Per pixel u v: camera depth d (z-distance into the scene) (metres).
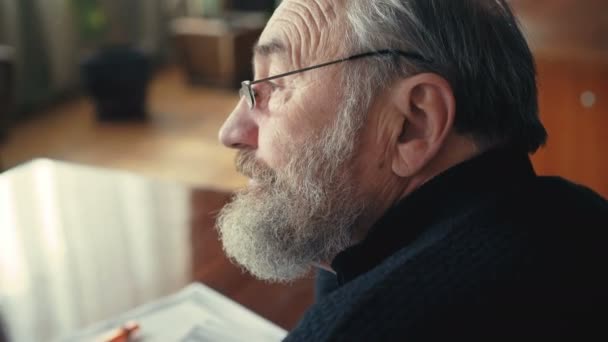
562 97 1.91
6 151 3.56
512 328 0.54
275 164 0.72
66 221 1.28
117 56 4.09
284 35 0.69
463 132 0.66
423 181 0.68
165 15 5.44
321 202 0.70
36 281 1.07
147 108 4.30
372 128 0.66
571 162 1.98
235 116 0.75
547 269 0.57
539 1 1.94
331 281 0.90
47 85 4.36
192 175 3.27
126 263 1.12
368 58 0.65
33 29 4.22
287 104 0.69
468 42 0.63
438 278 0.56
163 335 0.91
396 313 0.55
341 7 0.67
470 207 0.63
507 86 0.65
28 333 0.93
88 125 4.00
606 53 1.81
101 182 1.45
